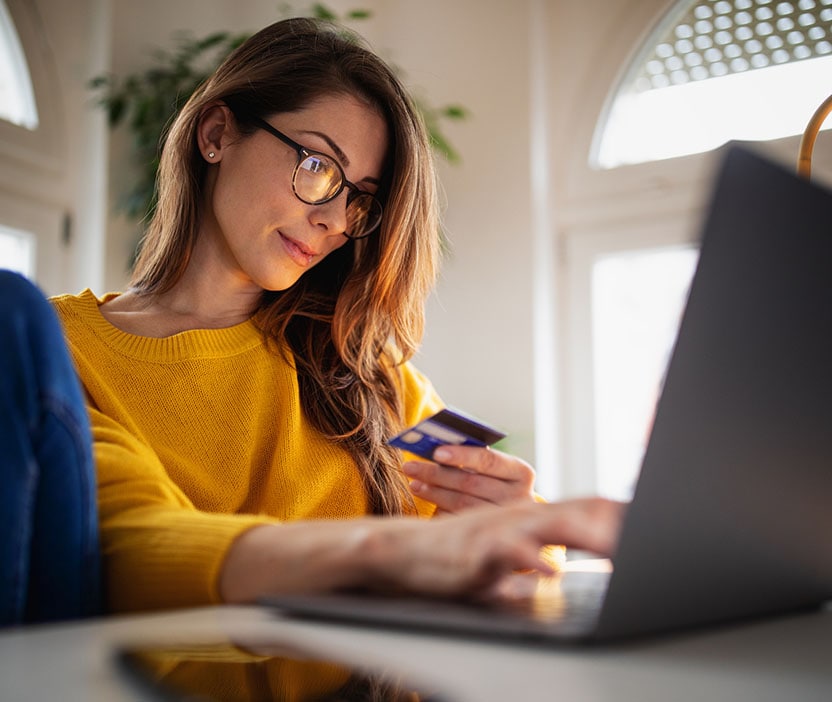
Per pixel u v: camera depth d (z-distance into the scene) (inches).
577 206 124.7
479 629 16.6
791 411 17.5
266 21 127.6
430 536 19.9
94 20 113.3
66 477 22.6
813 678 14.1
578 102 125.4
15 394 21.7
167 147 49.3
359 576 20.4
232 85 47.3
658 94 121.1
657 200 118.6
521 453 120.6
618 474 121.6
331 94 47.5
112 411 40.7
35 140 108.9
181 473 41.8
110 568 24.3
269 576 21.4
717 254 15.3
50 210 110.6
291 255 46.4
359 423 48.2
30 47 108.9
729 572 17.9
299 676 13.7
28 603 22.6
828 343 17.6
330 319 50.1
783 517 18.5
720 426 16.4
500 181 125.8
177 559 22.8
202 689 12.8
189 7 121.5
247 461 43.8
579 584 25.6
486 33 128.3
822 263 17.0
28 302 22.7
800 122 109.7
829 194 16.7
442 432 37.3
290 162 45.8
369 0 133.7
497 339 124.0
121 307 46.8
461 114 121.3
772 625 19.9
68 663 14.1
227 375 45.0
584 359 123.9
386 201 50.3
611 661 14.9
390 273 50.8
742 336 16.2
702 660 15.2
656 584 16.3
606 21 123.9
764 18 113.3
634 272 121.6
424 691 12.8
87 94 113.7
